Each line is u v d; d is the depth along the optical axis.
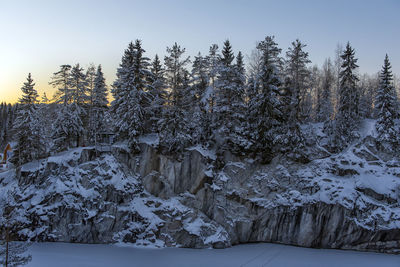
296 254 30.91
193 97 45.53
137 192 37.56
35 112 47.59
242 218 36.31
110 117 50.91
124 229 33.97
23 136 44.94
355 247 32.75
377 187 36.31
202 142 42.47
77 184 36.62
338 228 33.34
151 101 44.06
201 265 26.72
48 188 36.75
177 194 38.56
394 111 44.66
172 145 40.19
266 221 36.09
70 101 47.38
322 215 34.16
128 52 43.72
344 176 37.91
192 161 39.66
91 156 40.19
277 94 42.97
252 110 41.94
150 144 40.84
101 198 35.47
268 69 40.75
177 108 40.81
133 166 40.12
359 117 49.41
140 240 33.12
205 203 37.00
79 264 26.05
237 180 39.31
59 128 44.47
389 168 38.44
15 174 43.00
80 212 34.16
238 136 41.25
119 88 45.31
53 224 33.78
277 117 42.03
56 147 44.62
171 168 39.66
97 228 33.53
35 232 33.50
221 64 42.78
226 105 41.16
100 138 47.34
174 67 42.09
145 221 34.44
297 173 39.16
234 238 34.88
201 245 32.66
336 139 43.50
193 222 34.62
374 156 40.09
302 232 34.31
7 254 22.39
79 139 47.28
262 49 42.22
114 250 30.64
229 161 40.97
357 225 32.72
